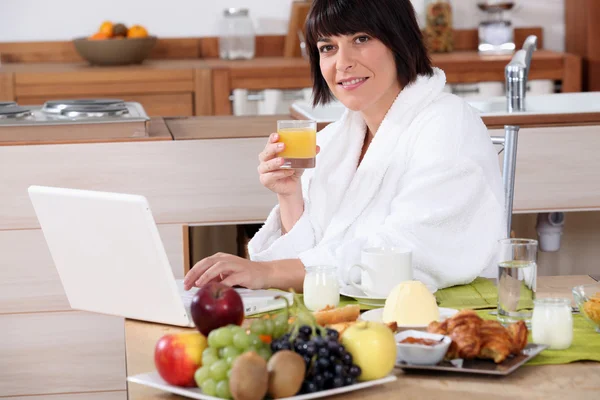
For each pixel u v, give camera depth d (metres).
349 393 1.31
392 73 2.10
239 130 3.21
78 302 1.77
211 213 3.08
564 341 1.48
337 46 2.09
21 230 2.98
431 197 1.93
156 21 5.37
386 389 1.33
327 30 2.06
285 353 1.24
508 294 1.61
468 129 2.05
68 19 5.31
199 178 3.05
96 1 5.32
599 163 3.19
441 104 2.10
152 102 4.77
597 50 5.14
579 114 3.17
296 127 2.02
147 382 1.34
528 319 1.60
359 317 1.62
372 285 1.78
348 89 2.09
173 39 5.36
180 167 3.03
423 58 2.13
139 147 3.00
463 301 1.79
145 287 1.64
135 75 4.73
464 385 1.34
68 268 1.74
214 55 5.41
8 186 2.96
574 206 3.21
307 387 1.27
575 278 1.99
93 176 3.00
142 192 3.03
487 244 1.94
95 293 1.73
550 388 1.32
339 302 1.80
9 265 2.99
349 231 2.12
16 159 2.95
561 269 3.36
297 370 1.24
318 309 1.72
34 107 3.49
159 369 1.32
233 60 5.20
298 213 2.21
